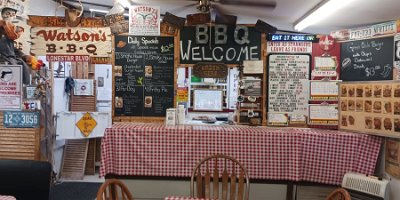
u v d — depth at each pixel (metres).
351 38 3.41
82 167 5.26
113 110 4.17
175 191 2.59
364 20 4.31
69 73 5.63
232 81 6.16
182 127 2.72
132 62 4.12
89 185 4.77
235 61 3.98
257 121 3.82
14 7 3.30
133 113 4.17
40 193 2.37
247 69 3.87
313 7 3.90
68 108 5.59
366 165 2.45
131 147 2.55
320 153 2.51
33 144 3.50
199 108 6.06
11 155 3.49
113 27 3.88
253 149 2.54
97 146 5.60
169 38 4.08
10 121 3.48
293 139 2.52
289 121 3.57
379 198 2.14
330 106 3.13
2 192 2.36
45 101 4.00
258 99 3.88
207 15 3.92
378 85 2.33
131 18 3.81
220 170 2.57
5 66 3.19
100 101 5.95
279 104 3.83
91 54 3.84
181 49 4.05
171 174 2.57
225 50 3.99
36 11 4.56
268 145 2.53
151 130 2.56
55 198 4.14
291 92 3.82
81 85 5.61
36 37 3.76
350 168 2.48
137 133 2.55
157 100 4.16
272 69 3.83
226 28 3.96
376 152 2.44
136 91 4.15
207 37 3.98
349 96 2.57
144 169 2.57
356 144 2.47
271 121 3.29
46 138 4.11
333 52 3.58
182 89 4.17
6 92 3.23
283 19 4.80
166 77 4.12
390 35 3.09
